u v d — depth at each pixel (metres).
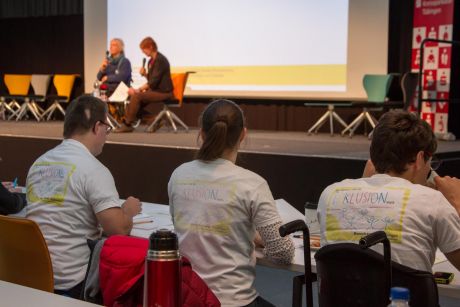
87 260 2.54
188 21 9.67
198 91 9.66
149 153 6.18
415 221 1.93
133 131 8.19
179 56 9.78
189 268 1.76
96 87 8.45
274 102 9.28
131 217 2.61
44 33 11.32
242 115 2.32
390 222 1.94
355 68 8.36
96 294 1.95
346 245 1.82
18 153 7.02
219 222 2.21
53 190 2.53
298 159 5.47
